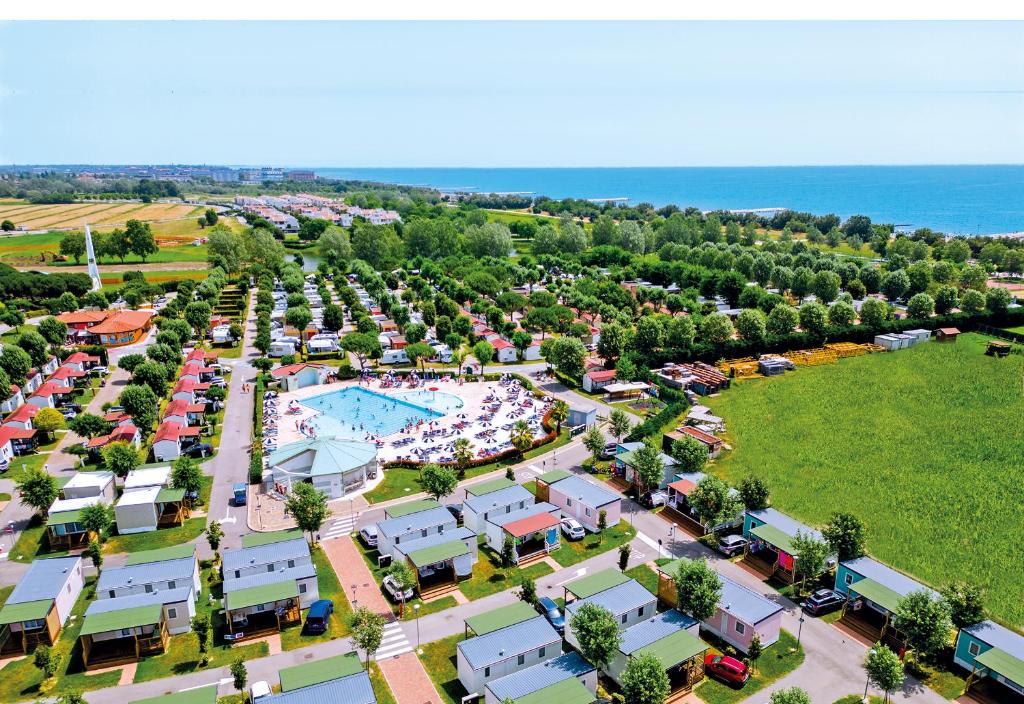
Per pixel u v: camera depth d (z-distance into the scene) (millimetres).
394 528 78000
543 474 95125
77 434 109688
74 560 72688
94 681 59156
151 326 190625
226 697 57188
